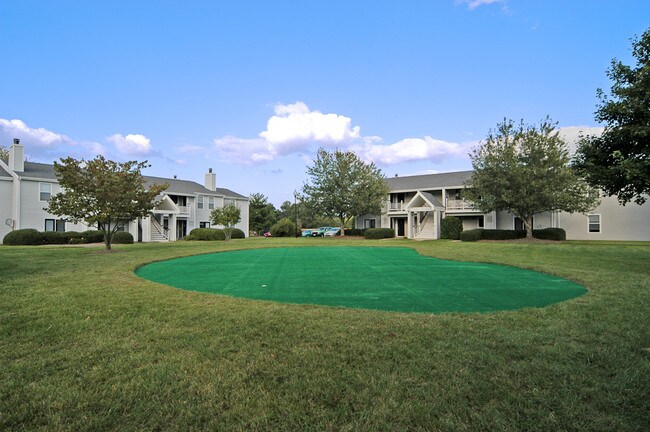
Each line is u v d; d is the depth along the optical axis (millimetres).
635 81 9844
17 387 3016
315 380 3137
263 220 59125
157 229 33219
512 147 23750
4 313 5148
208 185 42750
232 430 2488
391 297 6566
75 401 2811
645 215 26062
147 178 38500
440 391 2941
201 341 4039
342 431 2459
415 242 26172
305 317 4945
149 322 4742
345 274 9469
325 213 36281
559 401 2771
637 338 4090
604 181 10055
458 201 33219
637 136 9500
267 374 3258
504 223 31188
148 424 2549
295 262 12461
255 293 7020
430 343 3945
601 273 9039
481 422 2535
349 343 3959
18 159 27625
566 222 28516
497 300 6320
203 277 9109
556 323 4684
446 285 7777
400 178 40938
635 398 2807
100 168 17109
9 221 26641
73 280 8094
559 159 22781
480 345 3883
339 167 35031
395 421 2570
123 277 8594
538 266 10516
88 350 3789
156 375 3221
